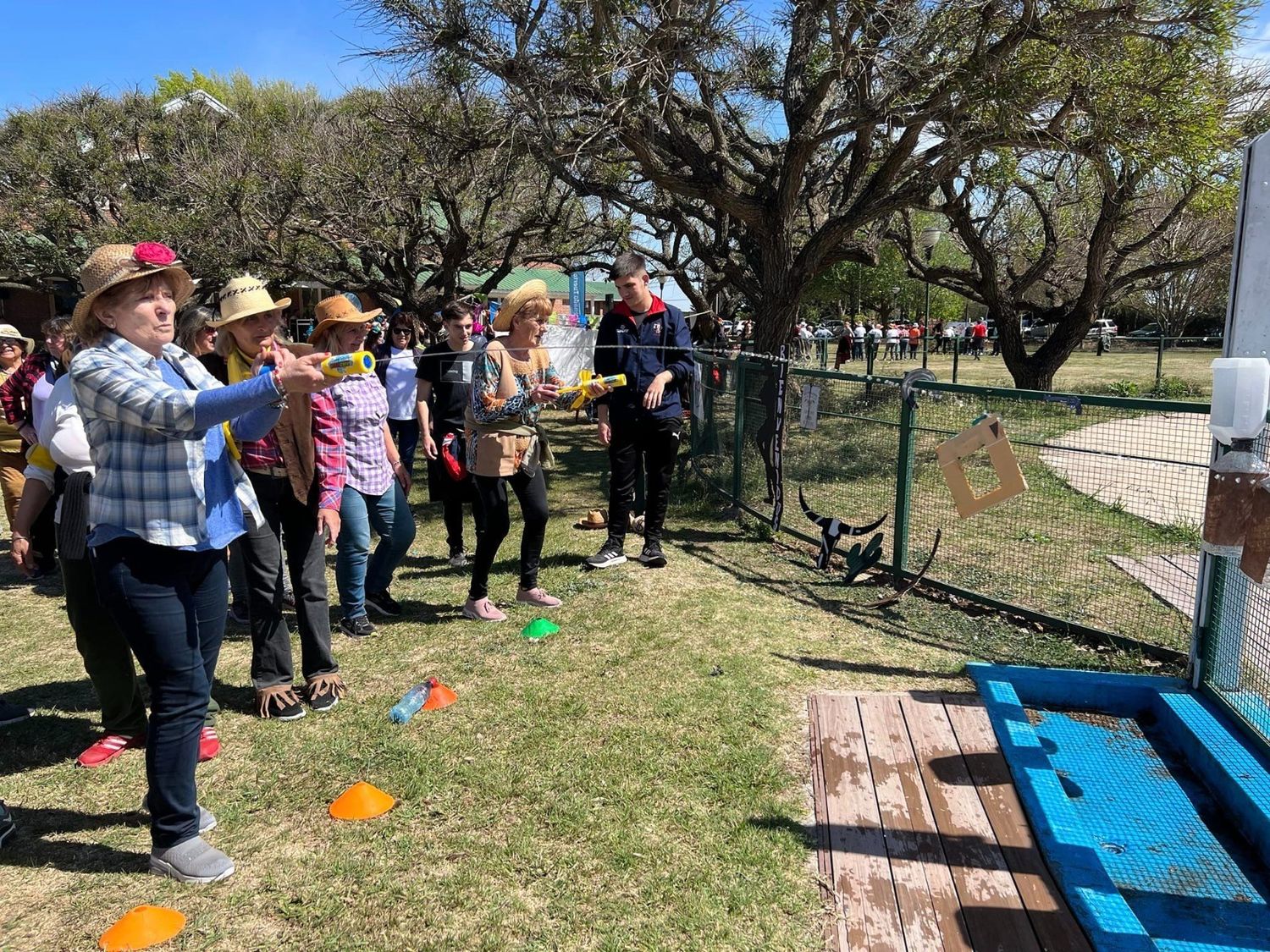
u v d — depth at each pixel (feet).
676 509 25.35
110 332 8.13
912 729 11.71
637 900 8.41
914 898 8.47
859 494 25.26
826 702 12.48
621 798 10.09
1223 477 9.88
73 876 8.91
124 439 8.14
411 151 41.04
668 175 28.19
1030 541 21.01
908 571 18.58
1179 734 12.01
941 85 24.00
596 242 54.03
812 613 16.55
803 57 28.27
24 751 11.68
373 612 16.51
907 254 52.31
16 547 12.47
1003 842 9.37
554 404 15.55
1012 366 51.03
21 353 20.65
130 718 11.64
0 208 53.62
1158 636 15.12
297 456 11.76
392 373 23.50
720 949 7.79
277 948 7.88
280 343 12.40
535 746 11.30
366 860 9.09
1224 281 104.73
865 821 9.70
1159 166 25.95
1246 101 30.60
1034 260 60.29
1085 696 13.20
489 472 15.31
